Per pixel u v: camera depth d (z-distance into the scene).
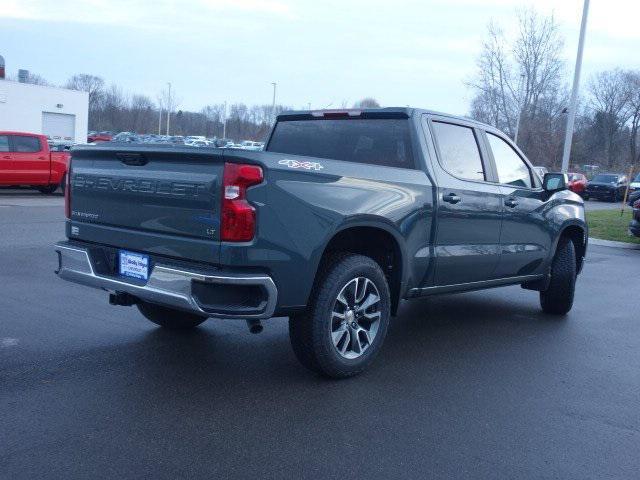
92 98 84.00
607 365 5.38
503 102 31.30
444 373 4.98
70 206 4.92
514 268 6.29
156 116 82.31
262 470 3.32
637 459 3.65
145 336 5.51
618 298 8.30
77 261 4.70
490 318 6.91
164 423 3.81
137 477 3.19
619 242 15.30
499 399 4.47
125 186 4.40
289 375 4.72
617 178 37.00
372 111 5.54
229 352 5.19
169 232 4.17
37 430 3.64
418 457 3.54
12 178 17.34
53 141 43.84
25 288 7.07
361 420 3.99
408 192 4.94
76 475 3.18
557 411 4.30
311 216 4.18
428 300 7.74
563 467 3.51
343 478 3.28
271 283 4.00
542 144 31.33
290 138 6.16
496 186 5.93
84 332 5.55
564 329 6.55
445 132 5.57
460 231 5.49
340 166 4.48
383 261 5.10
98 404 4.04
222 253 3.89
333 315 4.47
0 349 5.00
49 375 4.50
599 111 71.38
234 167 3.88
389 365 5.11
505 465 3.50
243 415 3.98
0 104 40.75
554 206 6.72
